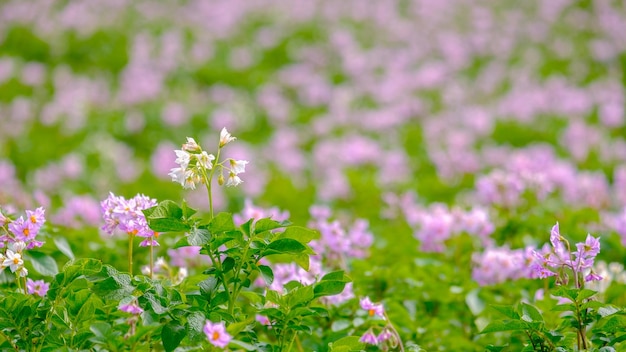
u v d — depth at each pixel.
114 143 16.52
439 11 29.03
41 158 15.29
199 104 19.98
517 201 8.67
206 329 3.76
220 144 4.29
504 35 26.56
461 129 18.41
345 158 15.50
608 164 15.62
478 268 7.00
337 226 6.44
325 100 21.06
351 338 4.34
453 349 5.77
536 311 4.43
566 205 10.38
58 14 25.33
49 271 5.37
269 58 24.23
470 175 13.67
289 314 4.29
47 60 22.41
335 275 4.31
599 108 20.31
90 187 13.64
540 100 19.95
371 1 30.08
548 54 25.11
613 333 4.55
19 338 4.23
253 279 6.45
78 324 4.33
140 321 4.34
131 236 4.63
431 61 24.80
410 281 6.43
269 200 12.20
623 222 7.29
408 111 19.89
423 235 7.67
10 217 5.21
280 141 16.77
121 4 27.33
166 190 12.87
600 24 26.97
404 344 5.48
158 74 21.44
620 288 6.06
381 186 13.04
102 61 22.52
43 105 19.00
